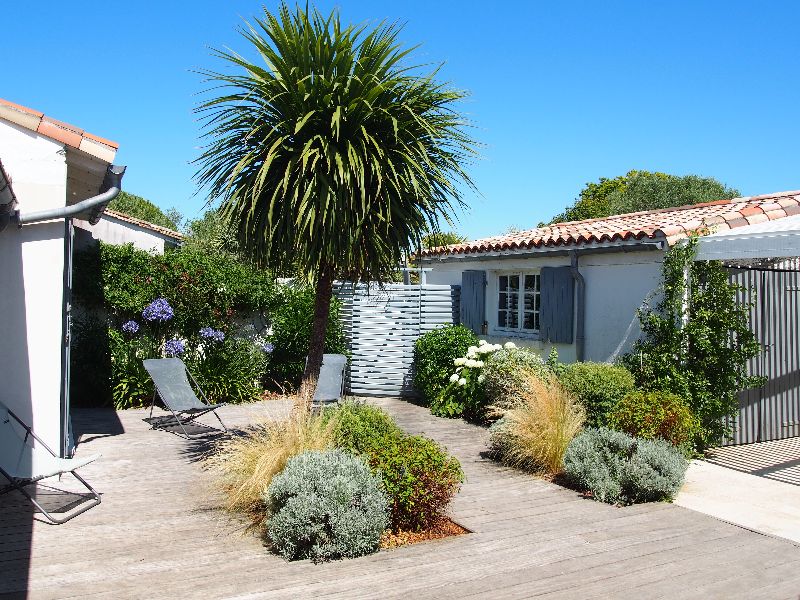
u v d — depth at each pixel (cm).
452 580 404
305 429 557
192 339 1126
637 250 843
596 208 2980
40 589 379
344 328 1247
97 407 1045
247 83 594
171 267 1108
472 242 1230
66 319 674
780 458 765
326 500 440
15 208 614
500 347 984
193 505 553
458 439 856
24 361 630
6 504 549
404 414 1046
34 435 587
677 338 761
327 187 558
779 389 880
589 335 930
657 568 429
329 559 437
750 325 845
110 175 700
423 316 1227
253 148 602
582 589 393
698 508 570
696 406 761
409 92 602
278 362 1219
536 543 475
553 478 663
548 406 697
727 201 1025
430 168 602
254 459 538
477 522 524
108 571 409
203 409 823
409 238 627
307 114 557
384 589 388
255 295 1174
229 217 600
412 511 492
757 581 409
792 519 540
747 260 870
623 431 684
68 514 524
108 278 1064
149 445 782
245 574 409
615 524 522
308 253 583
